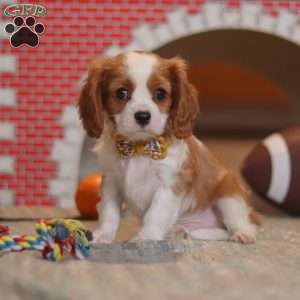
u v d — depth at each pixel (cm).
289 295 201
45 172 422
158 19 423
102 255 248
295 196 385
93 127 276
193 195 300
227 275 224
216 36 511
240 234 297
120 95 265
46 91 420
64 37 418
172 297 197
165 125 276
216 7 424
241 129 1011
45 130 421
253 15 425
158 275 222
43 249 242
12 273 218
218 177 314
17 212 388
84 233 248
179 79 277
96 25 420
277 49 524
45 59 419
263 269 234
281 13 427
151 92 266
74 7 418
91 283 209
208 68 1039
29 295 203
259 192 395
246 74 1038
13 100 419
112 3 420
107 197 285
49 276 216
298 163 387
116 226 281
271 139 404
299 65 542
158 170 276
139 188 281
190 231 304
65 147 421
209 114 1064
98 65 276
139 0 421
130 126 259
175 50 546
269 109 1070
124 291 202
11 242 249
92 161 477
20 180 421
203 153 310
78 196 374
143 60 270
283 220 378
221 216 313
